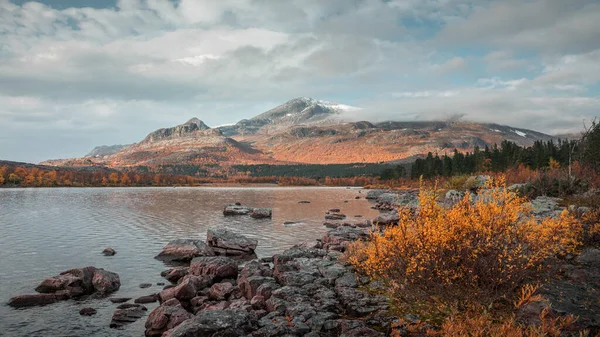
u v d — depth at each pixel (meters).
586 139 46.59
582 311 7.79
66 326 13.59
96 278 18.22
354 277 14.02
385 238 9.59
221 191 143.00
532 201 24.47
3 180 153.12
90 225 42.00
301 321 10.34
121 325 13.62
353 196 110.56
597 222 14.80
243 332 9.85
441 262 8.44
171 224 43.81
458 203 9.08
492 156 105.12
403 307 9.88
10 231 37.19
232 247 27.78
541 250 8.28
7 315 14.64
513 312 7.86
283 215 55.72
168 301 14.37
